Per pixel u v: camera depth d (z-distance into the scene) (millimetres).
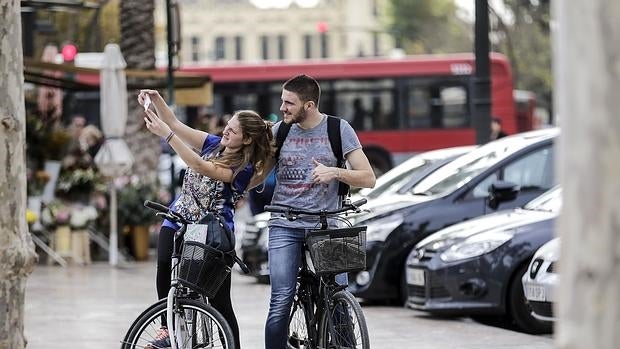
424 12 126750
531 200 22531
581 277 5738
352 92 57125
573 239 5762
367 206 23312
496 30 81812
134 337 12656
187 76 33500
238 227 39062
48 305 23109
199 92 36844
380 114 56969
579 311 5746
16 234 10352
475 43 28188
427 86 56875
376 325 20047
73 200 33312
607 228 5668
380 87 56969
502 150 23359
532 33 86875
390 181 25281
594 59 5688
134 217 33094
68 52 37531
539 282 17953
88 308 22609
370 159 57094
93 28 50500
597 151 5680
